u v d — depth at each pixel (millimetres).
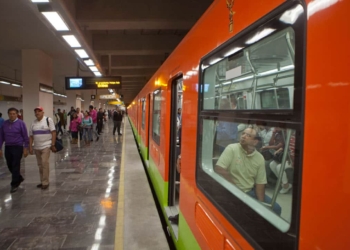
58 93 28531
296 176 1023
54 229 3969
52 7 4320
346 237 802
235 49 1601
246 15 1472
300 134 1006
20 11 6371
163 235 3479
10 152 5645
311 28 963
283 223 1121
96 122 17656
